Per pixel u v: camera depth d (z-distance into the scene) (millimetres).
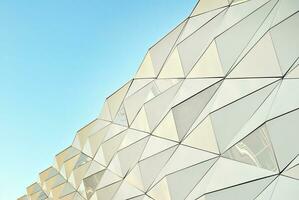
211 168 16641
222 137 16031
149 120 23281
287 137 11625
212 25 17891
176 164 19656
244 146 14297
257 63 14188
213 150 16766
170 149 20578
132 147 25250
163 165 21047
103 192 30016
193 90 18828
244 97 14820
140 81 24844
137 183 24297
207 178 16766
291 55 12219
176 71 20594
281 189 11539
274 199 11727
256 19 14805
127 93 26656
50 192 45875
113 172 28453
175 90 20547
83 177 35219
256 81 14227
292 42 12156
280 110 12172
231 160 15273
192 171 18109
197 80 18594
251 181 13586
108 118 30156
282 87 12555
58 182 43125
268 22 13891
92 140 33250
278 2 13547
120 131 27578
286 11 12742
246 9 15664
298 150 11062
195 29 19156
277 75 13047
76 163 37312
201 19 18844
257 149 13398
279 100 12453
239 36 15641
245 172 14102
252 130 13750
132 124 25766
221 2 17672
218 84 16891
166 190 20297
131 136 25656
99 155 31531
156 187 21578
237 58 15672
